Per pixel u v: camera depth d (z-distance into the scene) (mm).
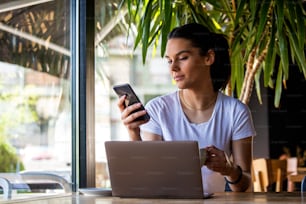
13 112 1617
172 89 2389
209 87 1871
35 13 1830
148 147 1393
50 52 1939
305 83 4945
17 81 1661
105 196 1530
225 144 1841
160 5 2254
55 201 1357
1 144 1537
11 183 1553
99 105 2119
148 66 2441
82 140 2016
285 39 2197
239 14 2221
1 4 1576
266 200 1316
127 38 2299
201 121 1854
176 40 1881
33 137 1723
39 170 1727
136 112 1650
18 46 1687
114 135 1947
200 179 1369
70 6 2068
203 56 1868
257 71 2633
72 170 1972
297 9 2223
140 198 1432
